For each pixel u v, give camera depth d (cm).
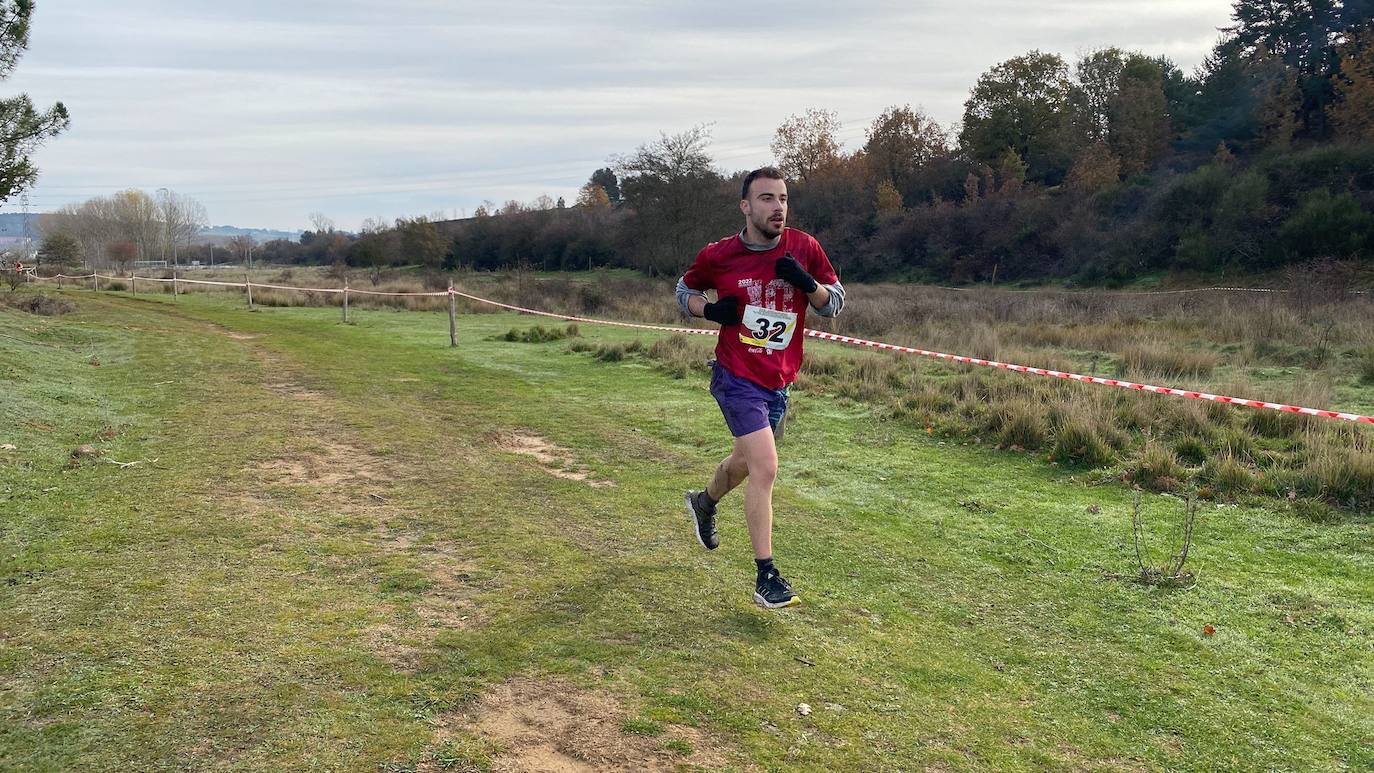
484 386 1152
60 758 257
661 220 4156
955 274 4600
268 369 1202
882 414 970
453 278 4344
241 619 364
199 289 3725
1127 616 436
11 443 654
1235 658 389
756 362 403
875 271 5034
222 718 284
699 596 426
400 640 354
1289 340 1462
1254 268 3375
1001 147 5591
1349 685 365
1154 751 312
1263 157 3919
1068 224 4197
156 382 1046
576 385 1177
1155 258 3762
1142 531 572
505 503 585
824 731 305
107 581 399
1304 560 515
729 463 425
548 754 278
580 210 6412
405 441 770
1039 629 418
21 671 308
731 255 403
